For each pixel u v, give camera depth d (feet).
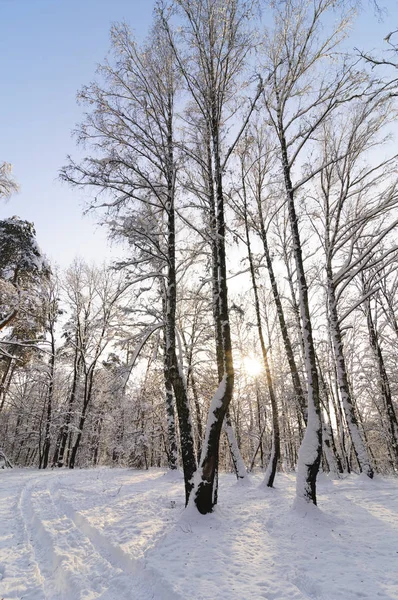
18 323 65.16
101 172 25.95
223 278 27.99
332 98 28.71
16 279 68.44
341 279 36.50
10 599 12.96
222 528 20.13
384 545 16.34
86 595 12.60
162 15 27.25
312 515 21.54
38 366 80.69
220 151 31.09
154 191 27.61
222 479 48.98
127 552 16.26
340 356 44.04
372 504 25.40
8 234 68.18
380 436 83.51
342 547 16.39
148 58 28.22
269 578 13.32
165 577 13.29
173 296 28.19
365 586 12.22
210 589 12.28
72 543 18.80
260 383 73.72
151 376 67.36
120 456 86.53
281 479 45.34
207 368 63.93
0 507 28.30
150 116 28.89
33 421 102.68
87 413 85.30
